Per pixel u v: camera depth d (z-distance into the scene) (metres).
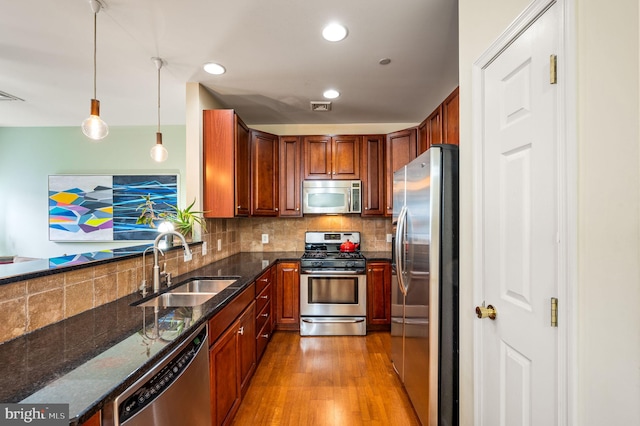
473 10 1.32
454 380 1.60
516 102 1.02
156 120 3.64
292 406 1.94
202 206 2.60
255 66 2.29
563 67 0.80
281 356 2.64
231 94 2.82
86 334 1.09
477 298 1.26
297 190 3.44
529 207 0.95
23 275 1.08
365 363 2.52
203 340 1.29
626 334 0.66
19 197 3.88
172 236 2.24
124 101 3.02
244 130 2.91
